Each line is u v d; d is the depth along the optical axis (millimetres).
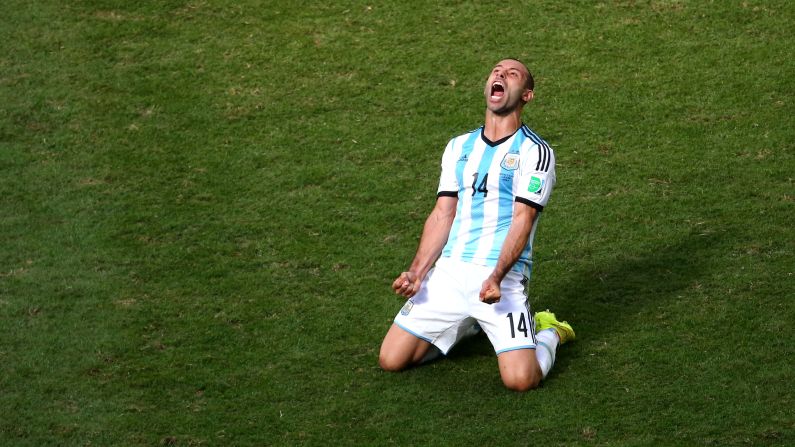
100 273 26938
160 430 21219
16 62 36156
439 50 36562
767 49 36156
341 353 23984
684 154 31594
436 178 31016
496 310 22422
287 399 22281
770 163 30969
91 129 33094
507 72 22953
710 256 27156
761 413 21281
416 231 28812
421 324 22938
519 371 22094
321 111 34000
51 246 28047
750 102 33781
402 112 33875
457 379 22953
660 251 27516
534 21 37875
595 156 31688
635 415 21375
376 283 26703
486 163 22953
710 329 24344
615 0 38781
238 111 34000
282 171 31312
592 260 27359
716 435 20656
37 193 30297
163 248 27984
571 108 33812
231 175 31125
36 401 22172
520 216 22328
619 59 35969
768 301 25234
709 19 37719
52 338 24422
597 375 22875
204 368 23359
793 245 27344
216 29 37812
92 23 38062
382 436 20953
